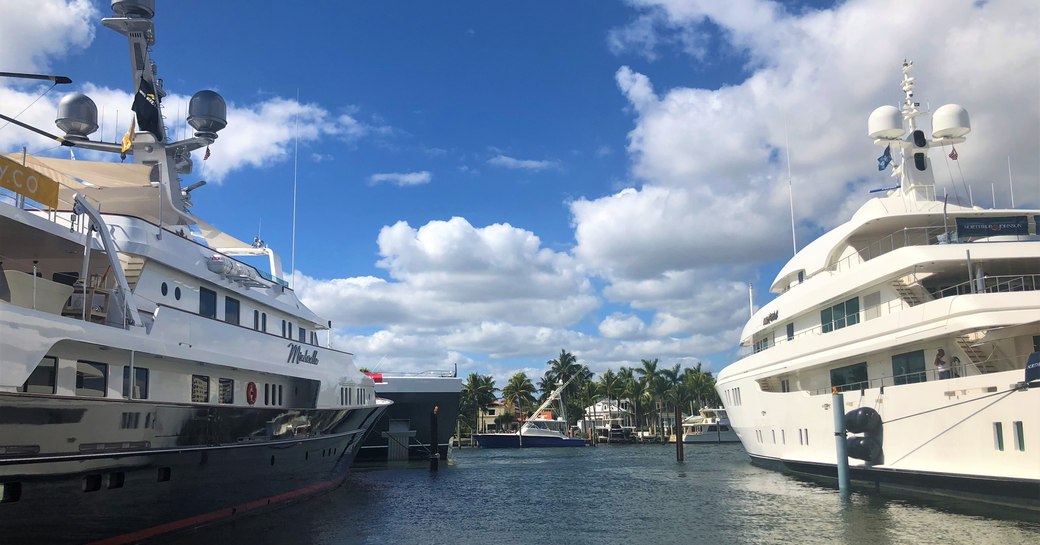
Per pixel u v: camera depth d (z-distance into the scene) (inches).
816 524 842.2
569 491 1341.0
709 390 4552.2
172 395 699.4
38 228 592.7
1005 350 867.4
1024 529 738.2
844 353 1065.5
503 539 822.5
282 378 927.7
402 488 1403.8
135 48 891.4
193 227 983.6
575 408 4618.6
